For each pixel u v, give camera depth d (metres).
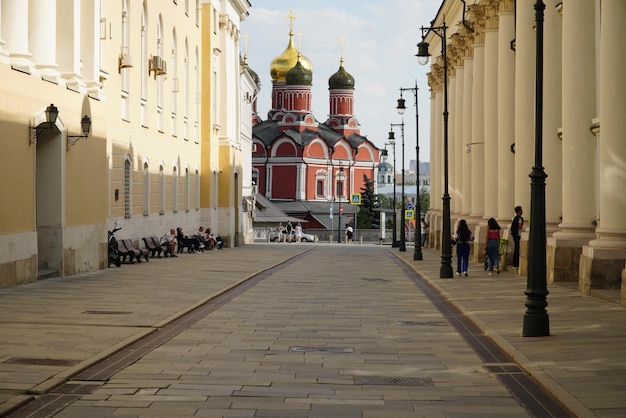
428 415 9.77
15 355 13.02
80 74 29.00
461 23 45.50
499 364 12.93
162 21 45.62
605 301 20.27
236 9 67.00
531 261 15.28
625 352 13.43
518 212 30.23
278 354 13.70
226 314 19.00
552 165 28.14
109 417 9.54
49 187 27.25
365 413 9.85
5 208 23.09
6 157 23.12
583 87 24.42
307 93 138.50
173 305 20.17
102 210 31.55
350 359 13.34
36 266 25.34
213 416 9.64
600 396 10.34
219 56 62.31
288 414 9.77
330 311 19.83
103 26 32.81
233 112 66.25
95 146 30.56
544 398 10.61
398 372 12.30
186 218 52.97
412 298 23.17
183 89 51.62
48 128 26.53
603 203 21.73
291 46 142.75
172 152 48.69
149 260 40.12
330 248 66.81
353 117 141.88
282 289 25.69
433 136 68.06
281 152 135.00
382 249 65.38
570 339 14.80
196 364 12.71
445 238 29.89
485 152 38.59
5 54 23.02
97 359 12.77
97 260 31.03
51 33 26.91
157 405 10.12
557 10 28.25
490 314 18.73
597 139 24.33
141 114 41.84
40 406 10.01
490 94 38.38
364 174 139.12
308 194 134.25
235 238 67.75
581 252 24.27
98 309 19.06
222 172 62.84
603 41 21.55
